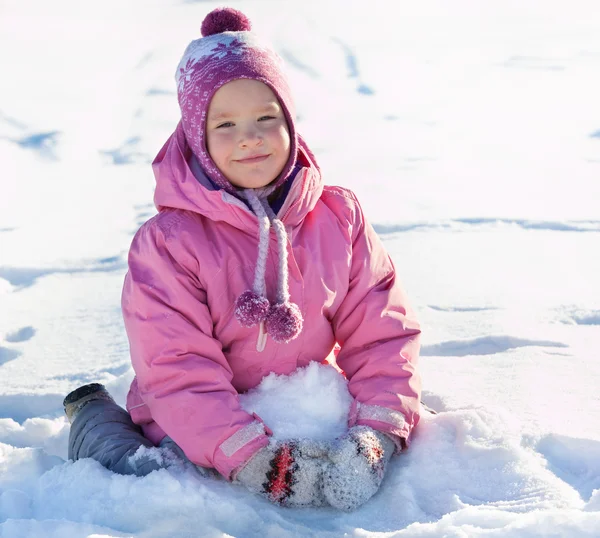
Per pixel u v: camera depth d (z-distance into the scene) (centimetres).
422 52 1053
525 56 1043
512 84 928
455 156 679
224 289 220
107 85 882
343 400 222
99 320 371
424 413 235
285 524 192
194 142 226
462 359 291
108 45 1023
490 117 809
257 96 220
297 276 223
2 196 599
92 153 702
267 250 220
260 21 1138
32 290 421
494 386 262
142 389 218
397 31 1145
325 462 201
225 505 194
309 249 227
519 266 418
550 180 602
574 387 259
